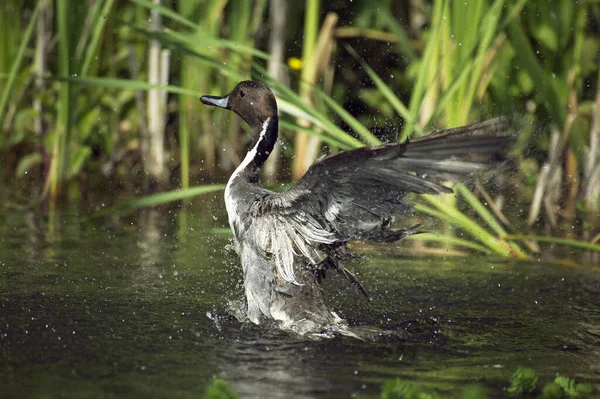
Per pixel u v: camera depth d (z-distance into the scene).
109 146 16.28
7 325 8.68
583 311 9.76
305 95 14.88
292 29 17.08
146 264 11.34
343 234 8.30
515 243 12.37
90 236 12.80
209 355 7.96
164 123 15.70
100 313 9.21
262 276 9.09
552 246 12.89
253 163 9.81
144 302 9.67
